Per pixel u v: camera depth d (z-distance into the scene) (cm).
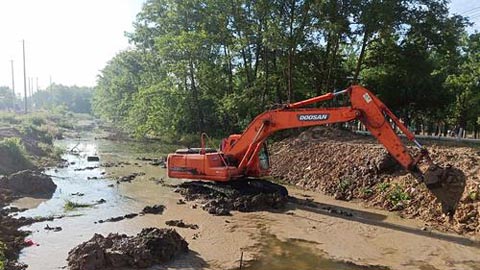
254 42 3247
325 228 1262
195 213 1424
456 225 1225
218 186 1653
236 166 1672
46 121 5491
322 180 1828
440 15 2781
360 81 3481
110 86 6969
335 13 2756
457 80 3522
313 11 2808
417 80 3297
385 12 2630
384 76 3341
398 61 3077
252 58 3531
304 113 1512
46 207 1488
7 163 2100
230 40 3462
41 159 2525
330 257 1029
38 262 959
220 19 3441
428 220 1309
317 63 3231
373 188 1593
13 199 1585
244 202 1481
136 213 1411
